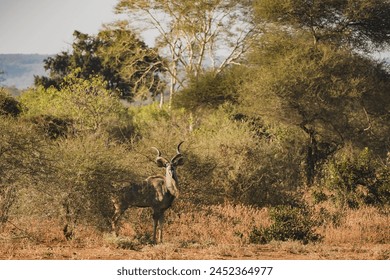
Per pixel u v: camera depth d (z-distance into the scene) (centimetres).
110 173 2727
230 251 2445
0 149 2664
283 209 2966
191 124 5859
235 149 3947
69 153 2712
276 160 4169
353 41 7162
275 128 6662
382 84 6638
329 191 4050
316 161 6166
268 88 6388
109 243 2527
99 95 6306
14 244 2539
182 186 3478
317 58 6588
